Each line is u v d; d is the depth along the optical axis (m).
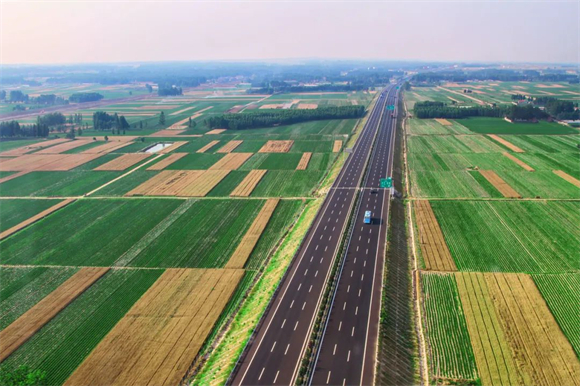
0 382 61.00
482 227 111.44
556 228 109.88
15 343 72.12
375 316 73.31
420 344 68.44
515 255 96.12
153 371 64.50
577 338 68.44
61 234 114.75
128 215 126.88
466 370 62.22
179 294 84.81
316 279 85.38
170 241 108.62
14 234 115.50
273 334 69.50
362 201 128.50
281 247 103.50
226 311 79.25
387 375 60.84
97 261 99.44
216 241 107.88
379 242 100.81
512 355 64.88
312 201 134.38
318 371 61.41
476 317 74.12
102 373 64.44
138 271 94.31
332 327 70.75
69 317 78.75
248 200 137.12
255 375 61.16
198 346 69.75
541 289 82.56
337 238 103.31
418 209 124.94
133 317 77.88
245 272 92.75
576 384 58.97
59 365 66.75
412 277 88.94
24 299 85.12
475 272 89.19
